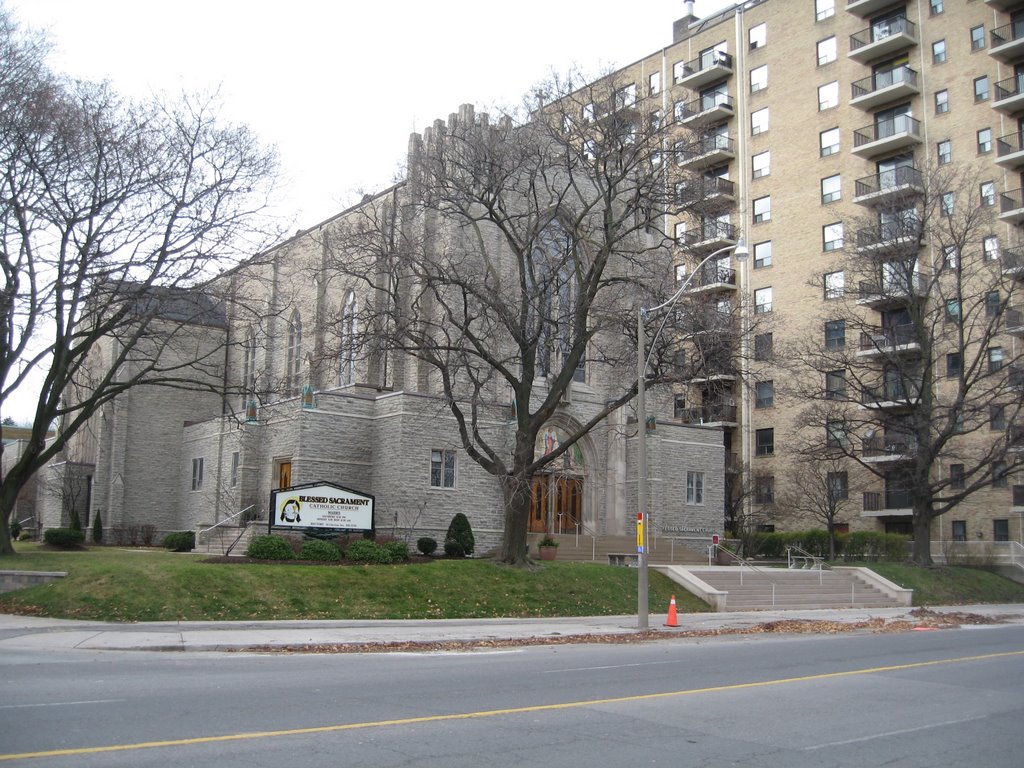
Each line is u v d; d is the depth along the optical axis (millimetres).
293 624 23016
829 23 62188
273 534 32250
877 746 9508
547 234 38656
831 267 59312
